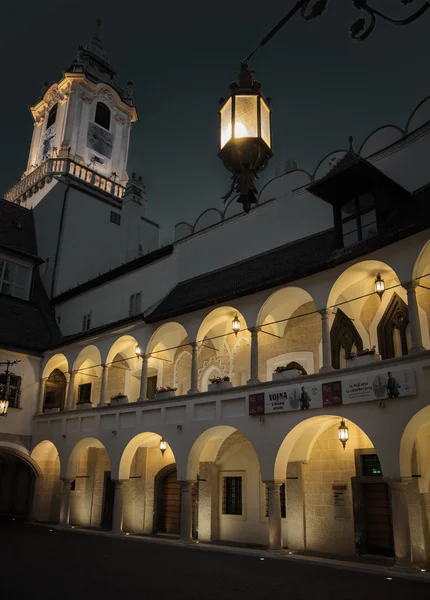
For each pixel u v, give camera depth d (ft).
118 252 120.16
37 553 53.01
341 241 57.16
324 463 60.08
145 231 124.47
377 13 15.64
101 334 81.35
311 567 47.21
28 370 91.30
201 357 75.92
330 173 57.11
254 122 17.37
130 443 71.82
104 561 48.73
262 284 60.03
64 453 81.15
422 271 54.95
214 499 68.95
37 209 119.55
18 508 96.84
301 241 67.67
